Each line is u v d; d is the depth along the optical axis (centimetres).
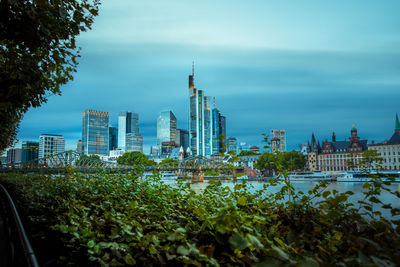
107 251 344
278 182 560
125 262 318
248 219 363
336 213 362
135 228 381
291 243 358
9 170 8581
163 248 308
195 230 404
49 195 688
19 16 577
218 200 488
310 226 401
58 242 399
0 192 1470
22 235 347
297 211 467
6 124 1233
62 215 512
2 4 545
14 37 607
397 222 314
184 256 275
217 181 543
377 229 350
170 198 620
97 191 759
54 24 626
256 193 582
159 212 508
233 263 314
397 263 225
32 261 264
